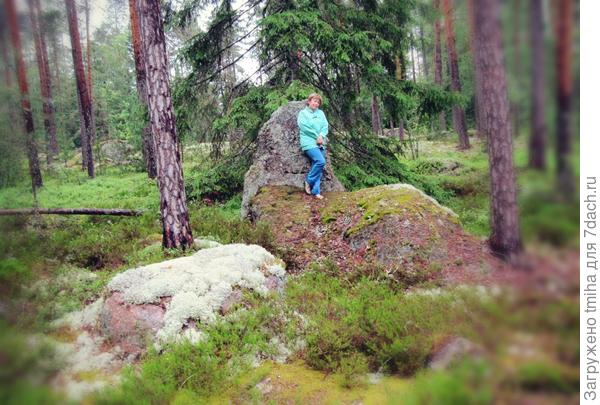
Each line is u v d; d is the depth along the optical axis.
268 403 2.46
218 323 3.23
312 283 4.28
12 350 1.07
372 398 2.19
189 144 9.77
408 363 2.13
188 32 10.24
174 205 4.95
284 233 5.50
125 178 13.17
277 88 7.90
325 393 2.46
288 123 6.74
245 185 6.84
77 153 15.61
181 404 2.38
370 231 4.71
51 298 2.19
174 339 3.06
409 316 2.51
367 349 2.80
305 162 6.56
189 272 3.74
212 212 7.07
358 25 7.60
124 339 3.09
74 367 1.53
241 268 3.95
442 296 1.52
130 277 3.64
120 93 19.52
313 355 2.88
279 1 7.96
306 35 7.11
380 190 5.55
